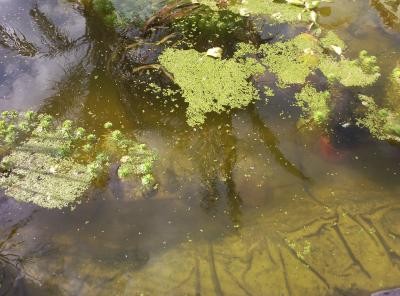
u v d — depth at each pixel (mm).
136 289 2186
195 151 2418
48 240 2262
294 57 2643
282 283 2189
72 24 2771
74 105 2523
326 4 2820
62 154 2408
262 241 2254
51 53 2674
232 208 2309
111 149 2422
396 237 2258
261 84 2572
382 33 2707
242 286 2186
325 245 2246
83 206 2316
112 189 2346
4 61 2648
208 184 2354
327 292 2178
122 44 2695
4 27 2756
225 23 2770
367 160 2393
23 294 2178
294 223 2283
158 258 2230
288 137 2439
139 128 2469
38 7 2838
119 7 2830
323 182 2352
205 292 2178
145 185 2350
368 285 2186
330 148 2414
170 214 2301
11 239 2262
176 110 2508
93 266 2219
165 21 2771
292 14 2795
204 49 2684
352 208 2307
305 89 2551
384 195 2328
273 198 2324
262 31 2738
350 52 2650
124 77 2596
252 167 2383
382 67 2605
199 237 2262
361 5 2811
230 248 2244
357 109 2498
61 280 2199
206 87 2564
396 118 2463
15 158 2406
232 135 2449
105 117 2494
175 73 2602
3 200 2324
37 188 2348
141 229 2275
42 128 2469
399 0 2820
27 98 2543
